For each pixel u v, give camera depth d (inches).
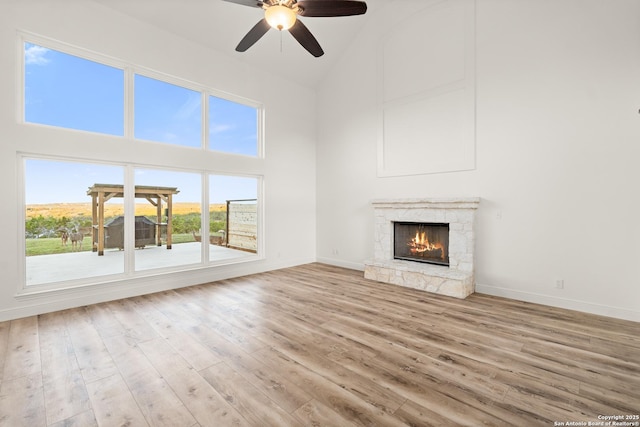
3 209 118.8
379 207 193.5
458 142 164.6
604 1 122.0
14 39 120.7
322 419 63.4
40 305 126.3
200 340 101.7
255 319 120.6
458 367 84.3
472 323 116.3
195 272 175.6
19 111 124.0
